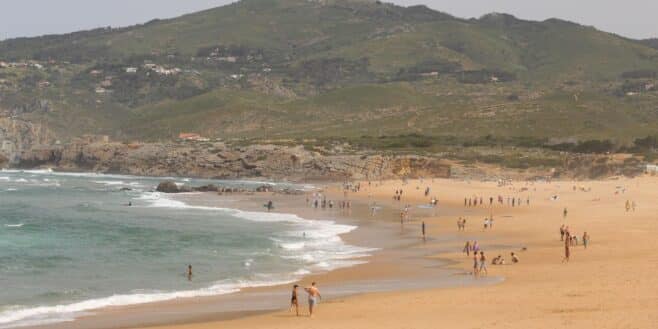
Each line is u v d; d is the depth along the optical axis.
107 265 54.03
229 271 51.03
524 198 116.00
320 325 32.06
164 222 84.81
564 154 194.50
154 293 43.25
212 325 33.44
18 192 142.88
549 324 29.31
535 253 56.03
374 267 51.75
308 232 73.94
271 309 37.44
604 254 53.56
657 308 31.88
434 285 43.34
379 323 31.80
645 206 96.81
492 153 198.38
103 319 35.75
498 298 36.81
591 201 108.12
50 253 59.88
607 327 28.27
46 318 36.22
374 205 104.25
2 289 44.53
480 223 80.44
